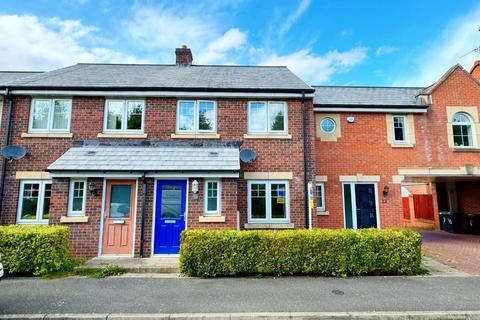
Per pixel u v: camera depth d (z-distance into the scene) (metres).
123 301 5.50
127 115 10.62
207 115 10.80
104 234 8.76
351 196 12.05
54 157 10.12
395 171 12.20
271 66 14.13
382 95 13.55
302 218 10.20
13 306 5.25
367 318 4.98
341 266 7.03
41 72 13.75
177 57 14.27
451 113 12.59
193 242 7.06
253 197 10.34
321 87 14.43
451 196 16.89
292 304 5.39
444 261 8.80
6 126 10.12
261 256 7.05
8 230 7.05
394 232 7.43
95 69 12.86
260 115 10.85
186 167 8.91
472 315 5.04
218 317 4.92
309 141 10.70
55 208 8.56
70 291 5.98
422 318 5.00
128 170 8.70
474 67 14.90
